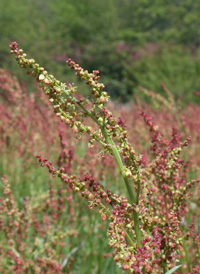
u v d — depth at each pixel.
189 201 3.75
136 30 37.44
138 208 1.70
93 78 1.67
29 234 4.01
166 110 6.17
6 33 28.97
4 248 3.77
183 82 18.92
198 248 2.29
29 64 1.61
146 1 37.00
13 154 5.54
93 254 4.03
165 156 2.15
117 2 38.34
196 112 6.99
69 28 36.12
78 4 36.62
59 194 3.57
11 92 5.53
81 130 1.68
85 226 4.34
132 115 6.71
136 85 26.97
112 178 4.63
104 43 33.12
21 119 5.28
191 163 4.43
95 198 1.70
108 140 1.71
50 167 1.68
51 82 1.63
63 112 1.65
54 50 29.22
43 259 3.27
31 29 30.66
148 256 1.59
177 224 1.85
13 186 5.19
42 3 39.41
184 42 35.25
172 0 37.06
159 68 20.42
